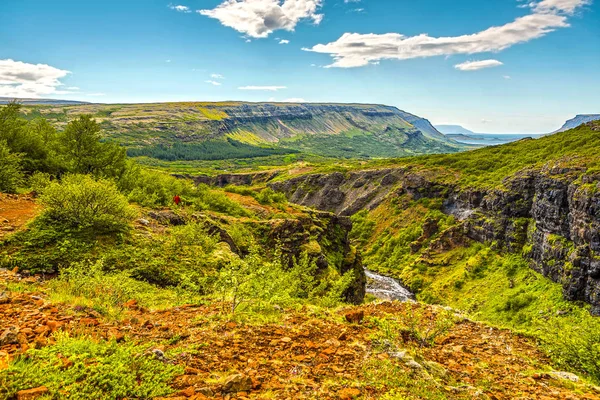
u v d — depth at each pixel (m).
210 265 20.33
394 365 7.34
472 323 12.29
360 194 156.25
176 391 5.32
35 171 29.34
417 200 124.81
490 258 80.19
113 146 34.94
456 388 6.89
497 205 84.25
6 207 19.34
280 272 18.22
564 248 59.72
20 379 4.83
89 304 9.38
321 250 47.00
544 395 6.98
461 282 78.44
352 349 8.10
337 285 21.39
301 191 174.00
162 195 37.62
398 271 97.44
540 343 10.53
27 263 14.00
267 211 58.34
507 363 8.89
